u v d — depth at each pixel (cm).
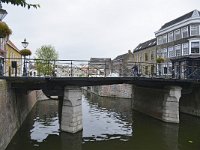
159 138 1645
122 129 1902
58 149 1375
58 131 1769
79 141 1544
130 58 5419
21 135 1619
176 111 2114
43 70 2842
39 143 1469
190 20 3183
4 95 1259
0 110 1154
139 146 1463
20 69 2600
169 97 2144
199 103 2325
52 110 2756
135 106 2980
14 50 3281
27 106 2336
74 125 1716
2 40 2409
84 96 4888
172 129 1908
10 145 1372
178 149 1407
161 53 3953
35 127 1867
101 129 1891
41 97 3747
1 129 1169
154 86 2333
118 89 4588
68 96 1717
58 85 1755
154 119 2339
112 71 2609
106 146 1456
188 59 2877
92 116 2483
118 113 2705
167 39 3794
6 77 1398
